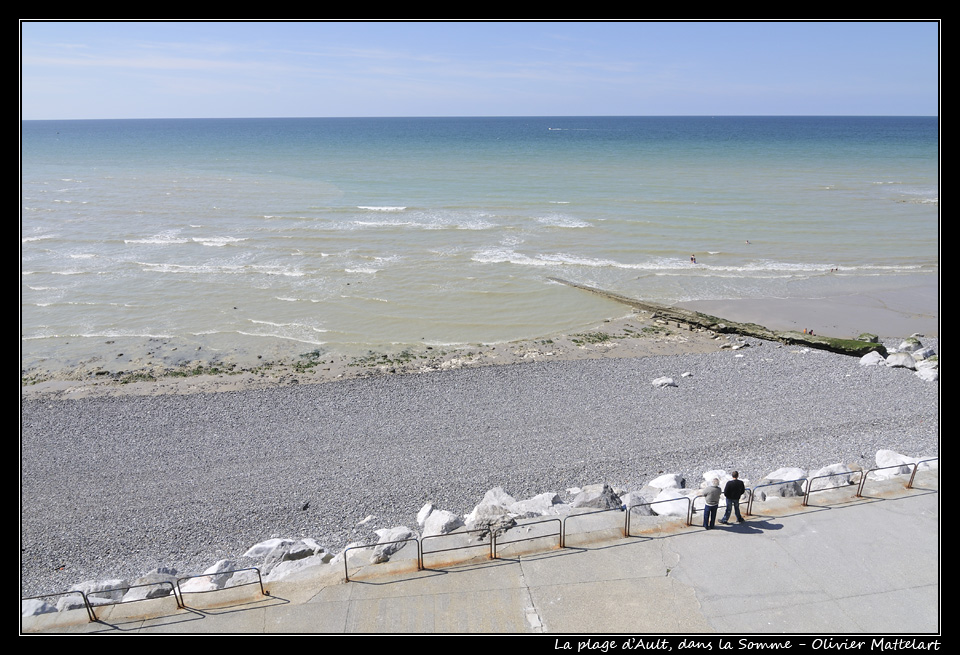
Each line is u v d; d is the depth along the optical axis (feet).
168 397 74.54
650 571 33.27
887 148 362.12
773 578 32.42
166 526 49.26
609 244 138.82
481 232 150.00
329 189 214.07
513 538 36.65
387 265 125.80
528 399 72.74
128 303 105.60
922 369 76.07
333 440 63.87
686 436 62.08
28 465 59.82
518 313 103.40
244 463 59.72
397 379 79.20
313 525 48.70
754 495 41.68
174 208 179.42
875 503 39.19
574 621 29.91
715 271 121.29
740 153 336.49
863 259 127.13
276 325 98.07
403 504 51.11
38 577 42.91
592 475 54.75
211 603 31.91
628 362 83.97
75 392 76.33
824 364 80.53
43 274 118.83
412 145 432.25
